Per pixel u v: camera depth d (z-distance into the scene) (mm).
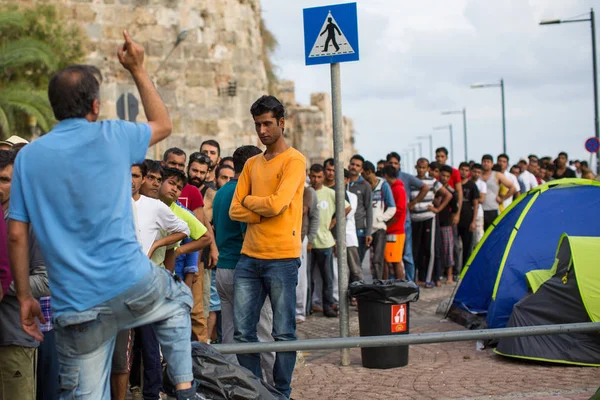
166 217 7023
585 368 8742
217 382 5188
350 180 14219
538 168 25391
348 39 8938
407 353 9086
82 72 4270
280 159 6832
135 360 7441
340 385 8188
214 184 10523
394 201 14719
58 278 4148
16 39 25875
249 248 6863
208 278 9477
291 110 59344
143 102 4465
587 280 9070
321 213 13305
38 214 4148
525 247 10742
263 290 6953
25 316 4363
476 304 11711
